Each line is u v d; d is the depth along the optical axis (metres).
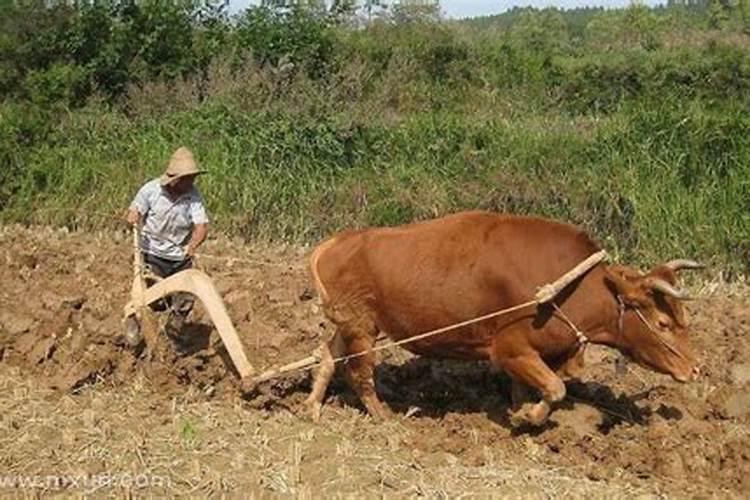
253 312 10.13
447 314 7.68
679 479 7.36
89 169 17.97
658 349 7.62
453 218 7.89
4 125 19.00
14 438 7.37
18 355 9.20
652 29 37.66
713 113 16.45
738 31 36.75
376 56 27.95
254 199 16.70
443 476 7.01
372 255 7.86
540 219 7.74
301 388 8.80
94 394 8.46
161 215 8.86
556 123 18.47
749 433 7.93
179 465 7.04
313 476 6.96
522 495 6.73
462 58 28.75
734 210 14.70
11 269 12.06
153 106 21.69
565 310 7.54
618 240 15.12
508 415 8.19
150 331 8.51
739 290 13.21
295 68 23.55
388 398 8.73
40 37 23.67
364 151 17.66
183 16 24.59
